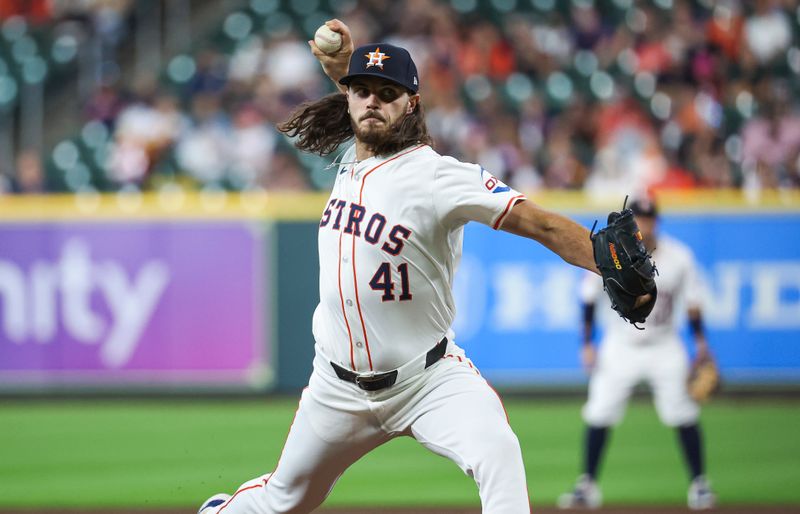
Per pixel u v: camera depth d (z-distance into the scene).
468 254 39.56
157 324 39.81
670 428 35.88
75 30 55.25
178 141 47.44
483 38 51.25
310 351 39.62
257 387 39.75
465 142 45.81
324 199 39.41
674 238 39.28
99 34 55.50
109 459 30.69
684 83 49.19
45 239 39.75
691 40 50.44
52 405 39.94
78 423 36.34
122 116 48.31
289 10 55.97
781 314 39.22
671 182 44.25
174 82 51.72
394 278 13.48
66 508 24.50
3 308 39.94
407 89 13.53
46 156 52.44
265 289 39.56
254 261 39.59
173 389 39.97
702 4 51.78
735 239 39.22
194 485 27.41
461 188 13.15
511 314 39.56
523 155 45.56
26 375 40.03
